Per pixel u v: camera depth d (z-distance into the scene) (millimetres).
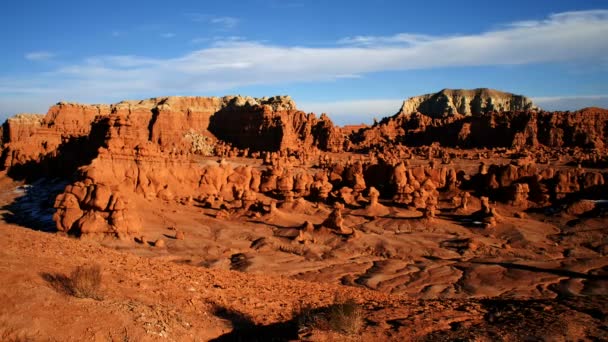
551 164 116000
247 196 96188
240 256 66562
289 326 20641
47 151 132250
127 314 17875
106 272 22438
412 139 175375
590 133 143500
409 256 69688
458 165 121750
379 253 71375
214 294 23953
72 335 16062
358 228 84188
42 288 17891
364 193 109938
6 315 15852
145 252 63469
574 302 22688
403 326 19094
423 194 96750
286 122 163250
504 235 78000
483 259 67750
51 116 148375
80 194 70875
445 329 18906
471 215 89438
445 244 74438
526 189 96375
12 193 110000
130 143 99625
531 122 148375
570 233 78125
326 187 108062
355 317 19234
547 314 20141
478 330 18406
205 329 19750
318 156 149125
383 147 156250
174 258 62531
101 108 158250
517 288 54562
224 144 167250
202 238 75438
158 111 167625
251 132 169000
